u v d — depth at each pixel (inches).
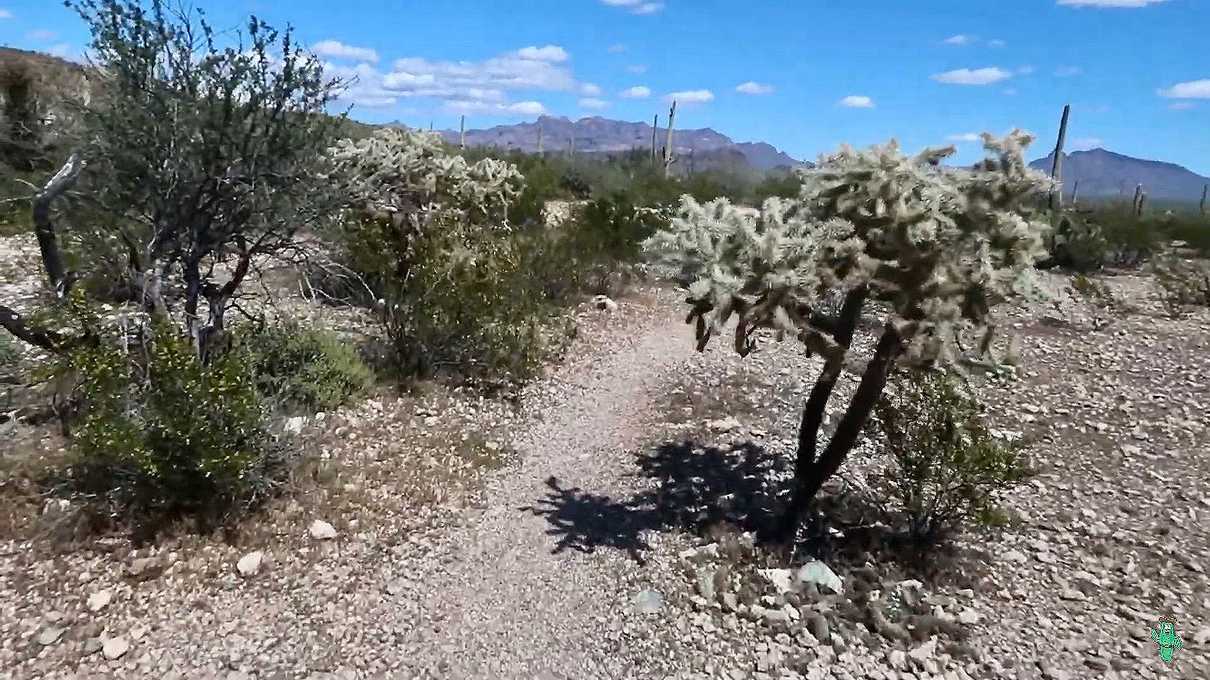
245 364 249.1
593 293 529.0
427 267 338.0
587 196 1073.5
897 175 199.6
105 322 249.6
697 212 221.9
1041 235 205.8
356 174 320.8
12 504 215.2
